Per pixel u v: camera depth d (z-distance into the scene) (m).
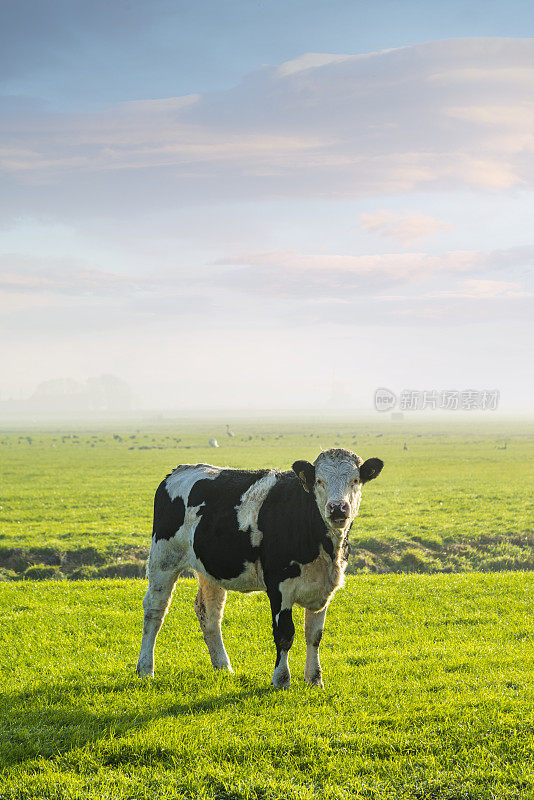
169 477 10.50
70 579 22.03
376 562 23.97
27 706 8.70
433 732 7.71
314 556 8.81
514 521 30.72
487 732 7.68
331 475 8.48
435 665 10.41
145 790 6.52
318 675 9.43
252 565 9.38
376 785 6.62
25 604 15.18
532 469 61.06
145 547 24.91
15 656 11.26
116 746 7.40
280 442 110.12
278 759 7.14
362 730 7.80
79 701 8.88
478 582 17.22
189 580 18.25
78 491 44.31
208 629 10.38
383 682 9.54
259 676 9.82
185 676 9.88
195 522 9.72
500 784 6.57
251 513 9.25
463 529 28.44
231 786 6.54
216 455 80.12
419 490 44.94
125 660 11.03
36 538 26.41
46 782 6.67
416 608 14.59
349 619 13.84
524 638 12.12
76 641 12.22
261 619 13.77
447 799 6.47
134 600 15.58
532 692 9.00
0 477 54.88
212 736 7.58
